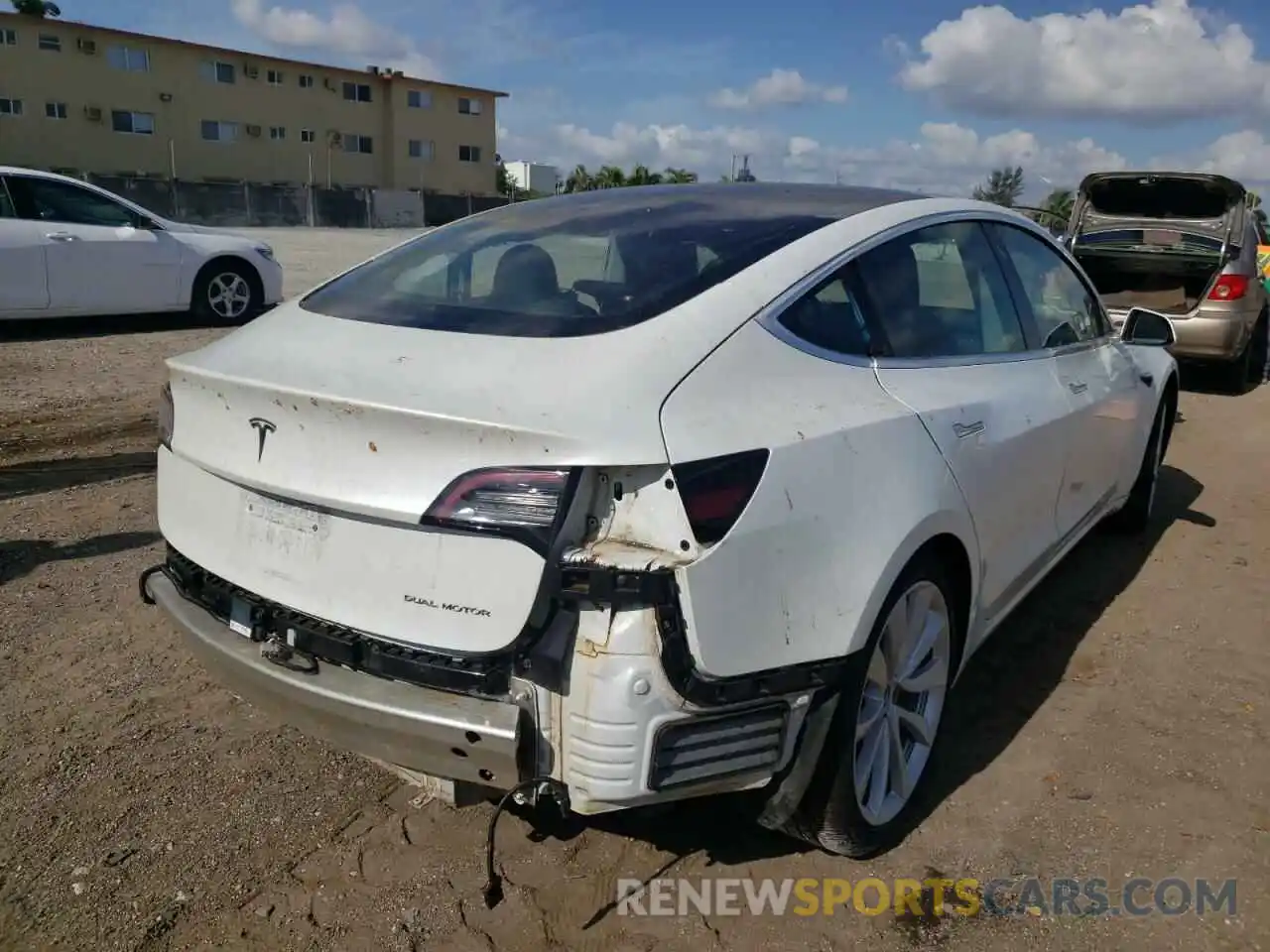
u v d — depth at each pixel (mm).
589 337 2426
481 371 2328
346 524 2295
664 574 2098
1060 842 2891
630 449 2113
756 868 2770
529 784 2199
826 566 2369
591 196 3584
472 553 2145
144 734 3295
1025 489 3357
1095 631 4250
